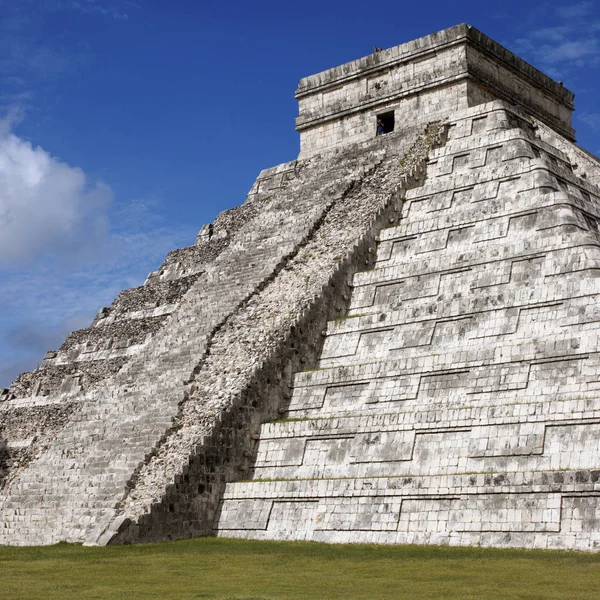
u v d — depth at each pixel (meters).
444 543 30.56
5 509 40.75
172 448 37.53
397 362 37.47
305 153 57.19
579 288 34.97
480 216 41.62
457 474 31.45
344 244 44.72
